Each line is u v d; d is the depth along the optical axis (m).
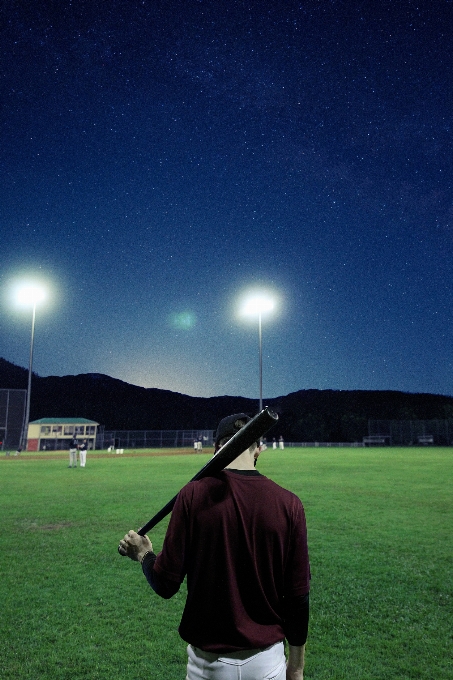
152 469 22.84
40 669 4.10
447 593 5.94
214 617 1.77
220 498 1.84
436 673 4.05
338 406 101.06
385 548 8.01
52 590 6.02
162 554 1.85
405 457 32.75
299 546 1.85
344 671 4.09
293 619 1.83
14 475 19.78
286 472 20.84
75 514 10.84
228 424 2.15
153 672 4.06
